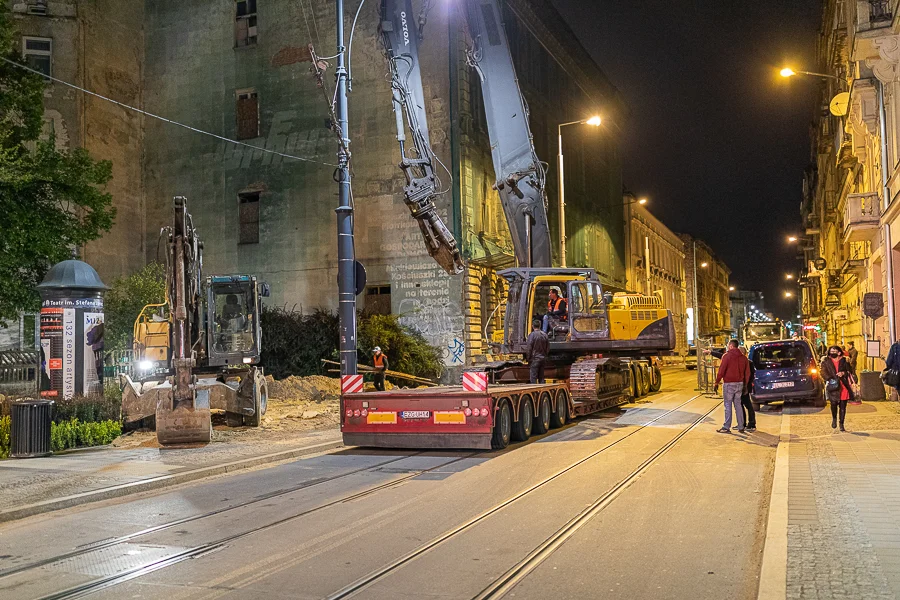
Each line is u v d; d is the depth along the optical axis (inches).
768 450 505.7
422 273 1235.2
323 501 367.9
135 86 1395.2
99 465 475.5
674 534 292.2
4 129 815.1
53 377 619.8
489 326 911.7
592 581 237.0
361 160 1274.6
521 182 765.9
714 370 1095.0
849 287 1457.9
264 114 1336.1
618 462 464.1
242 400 684.7
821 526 287.3
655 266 2746.1
